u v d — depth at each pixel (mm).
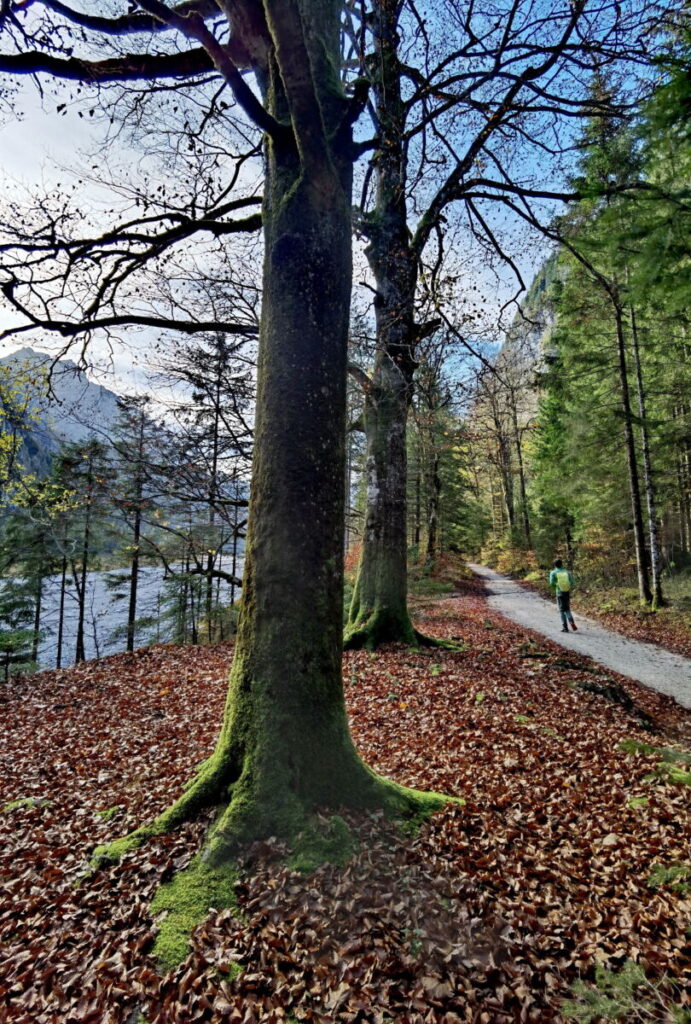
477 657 9367
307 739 3443
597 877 3379
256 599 3553
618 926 2924
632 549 20125
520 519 36062
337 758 3543
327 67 4070
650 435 15711
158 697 8508
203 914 2832
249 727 3469
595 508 19750
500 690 7582
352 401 10570
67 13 4102
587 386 17297
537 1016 2342
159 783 4836
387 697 7281
